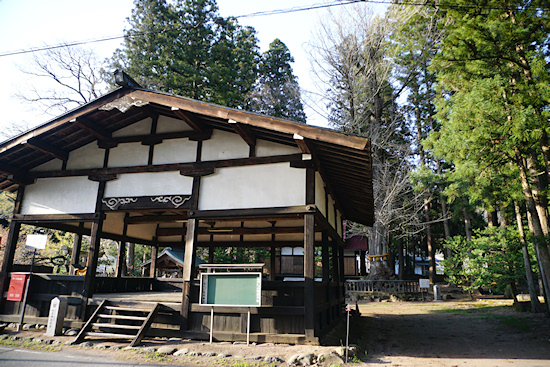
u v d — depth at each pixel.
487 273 13.44
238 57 24.11
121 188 8.19
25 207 8.83
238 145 7.70
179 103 7.15
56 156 8.64
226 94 19.98
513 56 9.41
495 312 12.56
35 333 7.27
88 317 7.55
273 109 25.86
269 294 6.66
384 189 20.28
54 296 7.89
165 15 20.42
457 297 19.36
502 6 8.83
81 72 20.61
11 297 8.02
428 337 8.76
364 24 19.20
